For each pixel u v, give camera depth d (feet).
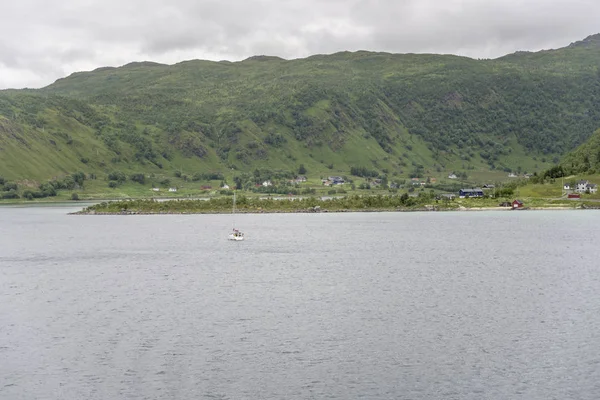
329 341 266.77
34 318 311.88
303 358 245.86
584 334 272.92
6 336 279.49
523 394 210.79
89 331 286.25
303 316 308.60
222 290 377.71
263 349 256.93
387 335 274.98
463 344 261.24
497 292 363.56
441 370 232.12
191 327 290.15
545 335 272.31
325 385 219.61
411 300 343.46
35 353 255.29
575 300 339.57
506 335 272.92
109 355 251.60
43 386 221.66
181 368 236.63
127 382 223.92
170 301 347.36
